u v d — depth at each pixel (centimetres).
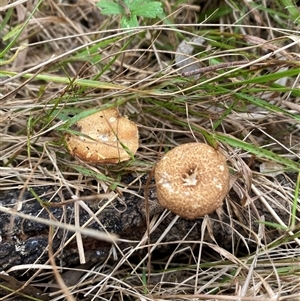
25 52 35
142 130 31
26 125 30
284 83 32
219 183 23
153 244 26
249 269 25
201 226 27
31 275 26
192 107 30
